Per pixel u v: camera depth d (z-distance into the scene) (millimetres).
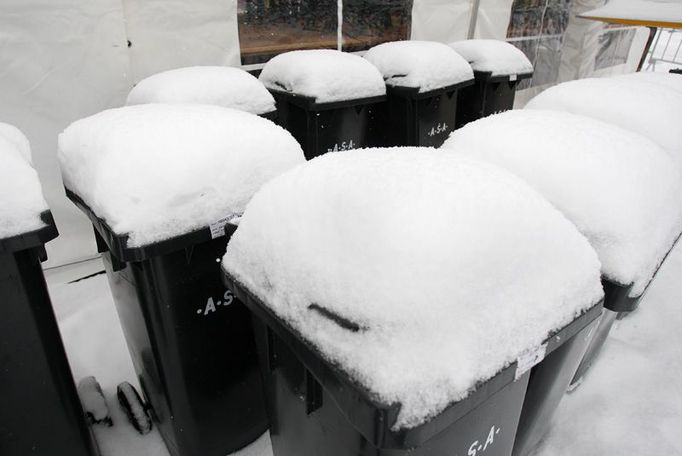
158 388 1486
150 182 1124
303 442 1097
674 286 2906
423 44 3326
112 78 2709
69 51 2514
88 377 1961
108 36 2613
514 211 880
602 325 1771
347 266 769
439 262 733
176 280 1259
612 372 2143
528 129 1484
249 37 3375
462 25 4965
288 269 865
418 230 749
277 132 1386
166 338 1323
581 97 2070
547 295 896
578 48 6730
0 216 991
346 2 3908
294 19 3592
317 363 794
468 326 746
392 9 4270
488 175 955
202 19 3016
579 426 1836
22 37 2359
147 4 2756
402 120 3209
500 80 3834
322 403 941
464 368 728
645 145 1463
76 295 2701
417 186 835
